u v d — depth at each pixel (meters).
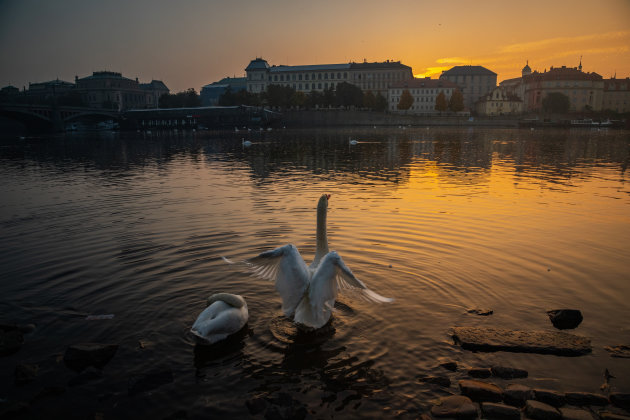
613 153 37.75
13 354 5.76
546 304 7.04
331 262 5.47
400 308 6.92
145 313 6.81
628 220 12.39
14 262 9.00
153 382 5.19
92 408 4.77
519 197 16.16
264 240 10.35
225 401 4.87
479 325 6.38
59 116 120.38
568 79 154.12
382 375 5.30
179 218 12.88
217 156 37.81
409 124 137.88
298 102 152.75
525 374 5.29
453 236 10.71
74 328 6.38
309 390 5.04
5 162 34.09
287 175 23.56
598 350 5.78
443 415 4.60
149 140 70.88
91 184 20.94
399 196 16.34
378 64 183.75
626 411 4.66
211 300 6.36
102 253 9.52
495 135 73.75
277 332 6.31
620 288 7.62
